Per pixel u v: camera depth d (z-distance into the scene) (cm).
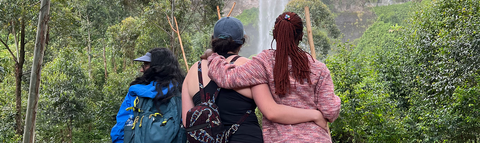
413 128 847
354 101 697
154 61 171
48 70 1895
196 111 118
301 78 111
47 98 1780
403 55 1212
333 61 789
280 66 111
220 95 122
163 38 2070
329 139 114
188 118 120
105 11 3338
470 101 671
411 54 1077
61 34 1742
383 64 1238
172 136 156
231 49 130
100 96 2178
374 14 9919
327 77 114
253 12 9538
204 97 124
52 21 1564
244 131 117
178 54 2106
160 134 154
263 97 113
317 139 109
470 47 704
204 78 128
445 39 798
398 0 9950
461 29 810
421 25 1119
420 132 826
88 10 3238
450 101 730
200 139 116
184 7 1925
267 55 117
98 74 3362
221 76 117
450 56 756
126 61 3366
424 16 1186
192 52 2400
